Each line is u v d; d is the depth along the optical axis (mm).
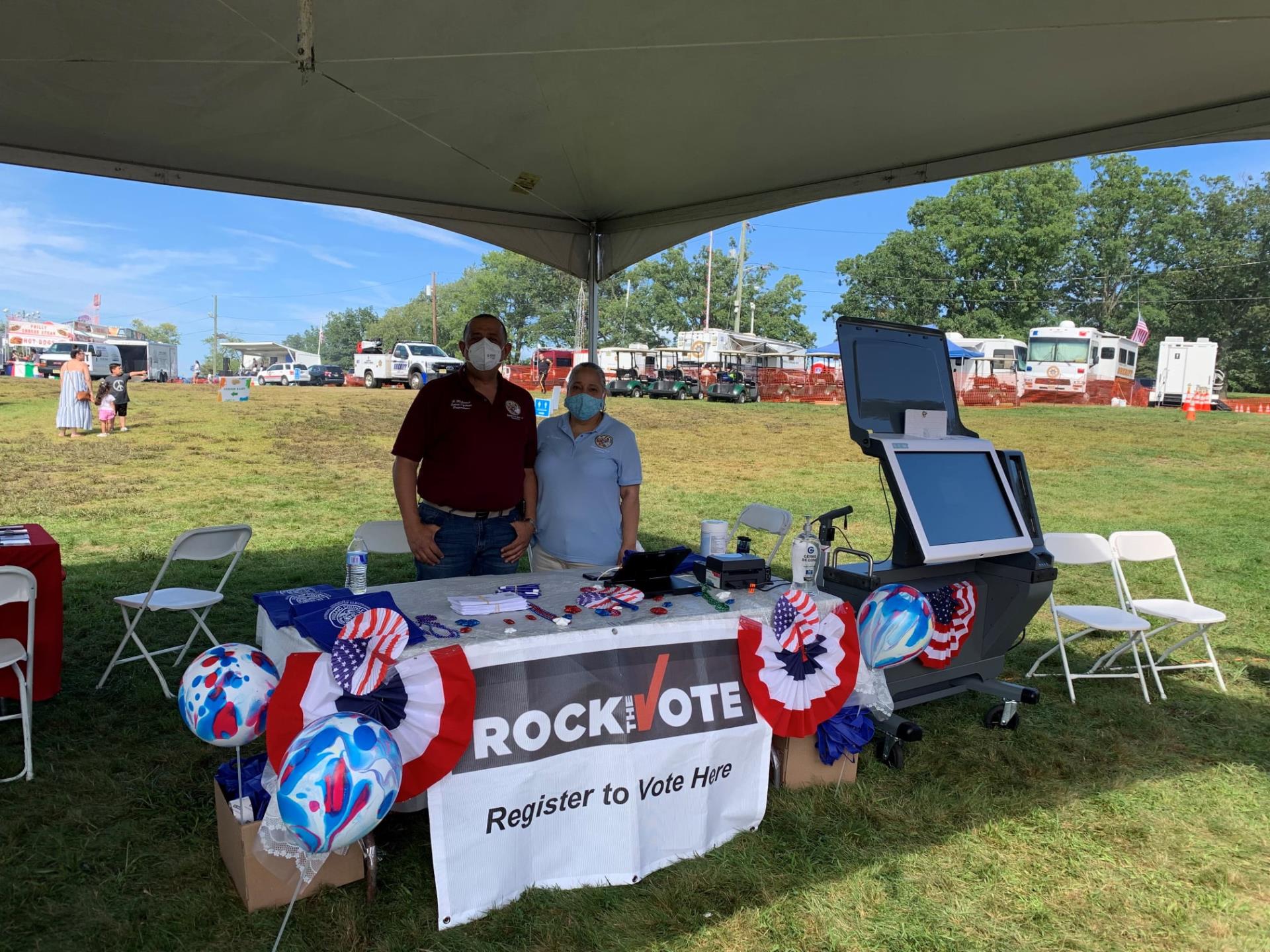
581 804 2467
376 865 2424
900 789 3199
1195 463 15023
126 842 2676
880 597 2967
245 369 56219
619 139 4199
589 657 2494
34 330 44906
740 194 5188
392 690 2164
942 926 2398
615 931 2297
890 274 46781
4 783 3025
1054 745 3678
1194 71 3146
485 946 2207
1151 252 46562
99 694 3885
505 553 3592
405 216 5355
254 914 2299
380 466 12875
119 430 15195
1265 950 2350
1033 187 43875
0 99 3561
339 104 3684
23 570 2973
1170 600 4633
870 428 3643
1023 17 2789
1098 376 27547
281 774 1920
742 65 3297
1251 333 43969
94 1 2709
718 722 2705
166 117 3811
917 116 3803
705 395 27844
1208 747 3732
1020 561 3703
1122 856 2809
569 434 3740
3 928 2240
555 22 2906
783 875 2594
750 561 3057
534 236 5836
